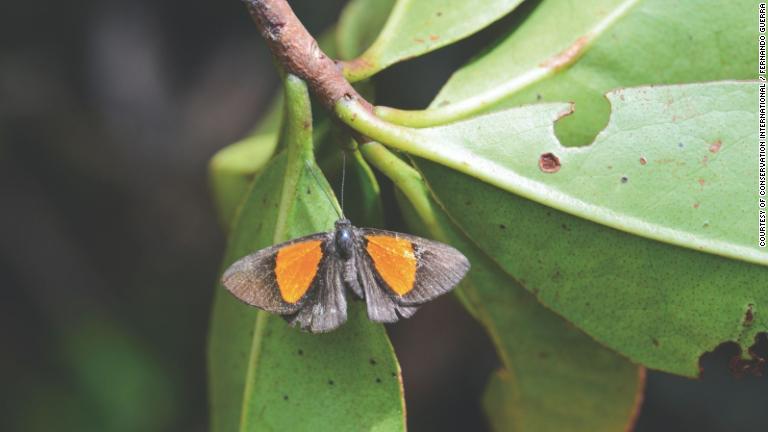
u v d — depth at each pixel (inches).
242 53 25.8
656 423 20.4
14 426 19.8
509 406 11.3
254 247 9.9
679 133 9.6
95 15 24.4
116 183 24.0
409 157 9.6
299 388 9.8
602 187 9.6
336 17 21.6
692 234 9.6
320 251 9.7
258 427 9.9
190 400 21.4
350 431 9.8
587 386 11.0
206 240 24.4
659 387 20.5
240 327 10.1
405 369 22.8
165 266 23.9
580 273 9.7
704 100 9.6
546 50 10.0
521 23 10.1
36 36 23.8
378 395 9.8
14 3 23.2
